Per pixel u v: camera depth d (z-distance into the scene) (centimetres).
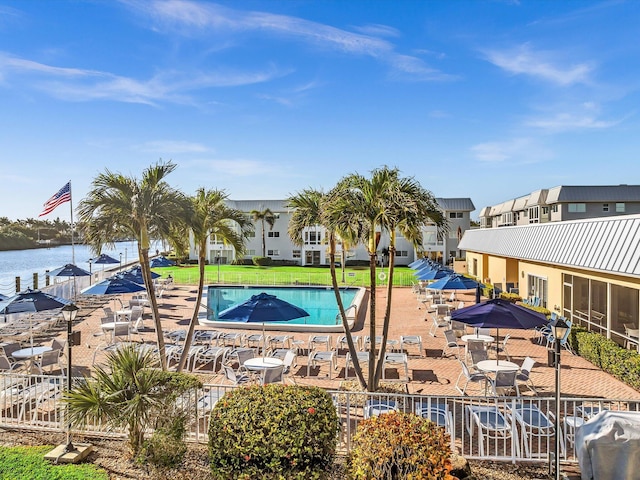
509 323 1023
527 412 798
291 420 575
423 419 592
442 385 1165
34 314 1956
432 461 526
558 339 636
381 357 1110
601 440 607
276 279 3794
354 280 3759
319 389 667
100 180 1135
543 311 1927
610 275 1443
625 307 1374
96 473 644
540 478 661
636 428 607
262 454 557
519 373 1082
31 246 8044
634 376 1126
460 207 6081
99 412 667
